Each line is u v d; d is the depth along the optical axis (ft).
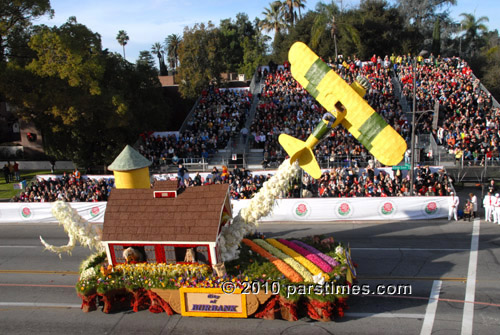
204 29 144.46
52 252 62.34
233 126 119.03
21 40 100.12
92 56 95.61
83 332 40.34
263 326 39.60
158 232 41.78
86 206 77.10
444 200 68.74
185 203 42.96
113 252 43.24
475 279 46.62
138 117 114.93
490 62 182.19
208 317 41.73
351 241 61.05
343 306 40.50
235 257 45.01
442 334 36.70
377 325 38.68
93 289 43.21
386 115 110.22
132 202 44.34
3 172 119.03
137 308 43.34
